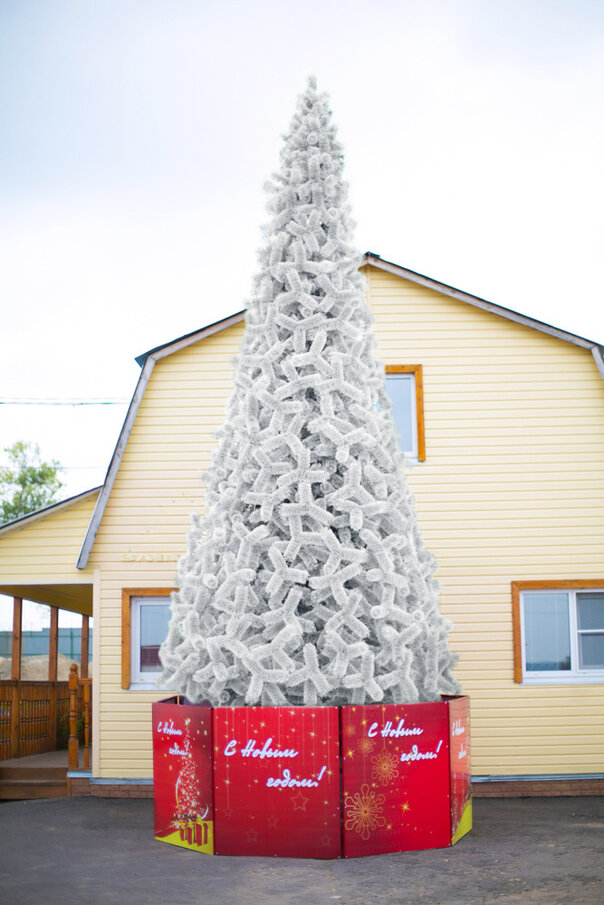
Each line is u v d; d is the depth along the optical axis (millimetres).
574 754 12766
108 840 9461
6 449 46312
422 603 9258
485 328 13578
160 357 13734
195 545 9789
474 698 12875
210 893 7172
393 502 9188
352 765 8391
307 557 8805
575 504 13242
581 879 7559
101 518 13367
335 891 7207
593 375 13492
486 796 12578
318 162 9797
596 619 13172
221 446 9648
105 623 13273
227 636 8547
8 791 13641
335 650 8492
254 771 8430
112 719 13086
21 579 13461
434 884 7406
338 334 9539
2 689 15164
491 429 13391
